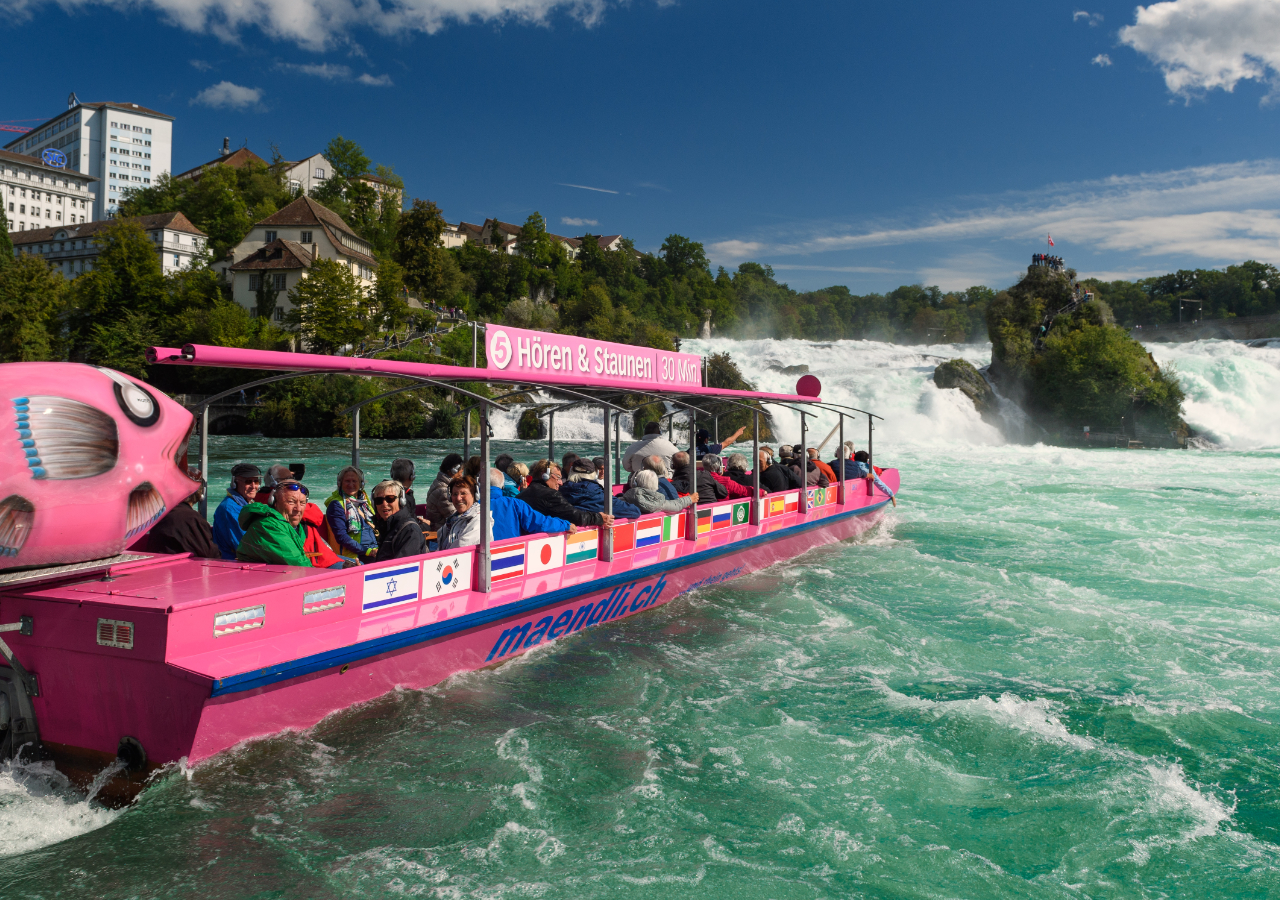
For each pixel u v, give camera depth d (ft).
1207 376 172.76
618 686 21.08
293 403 156.25
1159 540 46.80
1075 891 12.88
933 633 27.27
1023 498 68.08
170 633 14.25
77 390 15.07
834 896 12.59
